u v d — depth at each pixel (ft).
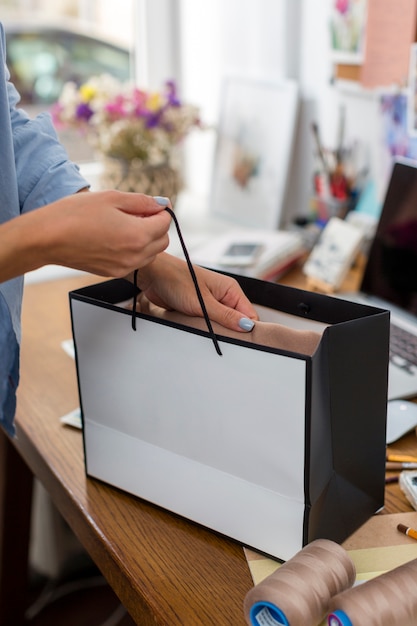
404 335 3.85
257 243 4.98
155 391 2.47
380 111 4.87
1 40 2.85
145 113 5.58
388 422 3.08
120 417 2.62
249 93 6.01
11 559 4.42
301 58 5.59
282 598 2.00
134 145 5.58
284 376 2.13
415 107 4.55
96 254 2.22
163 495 2.63
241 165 6.15
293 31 5.57
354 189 5.13
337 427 2.31
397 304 4.19
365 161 5.11
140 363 2.46
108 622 5.02
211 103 6.61
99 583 5.43
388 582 2.03
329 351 2.18
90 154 6.89
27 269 2.24
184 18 6.65
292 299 2.57
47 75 6.64
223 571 2.37
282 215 5.91
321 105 5.47
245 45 6.04
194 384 2.35
